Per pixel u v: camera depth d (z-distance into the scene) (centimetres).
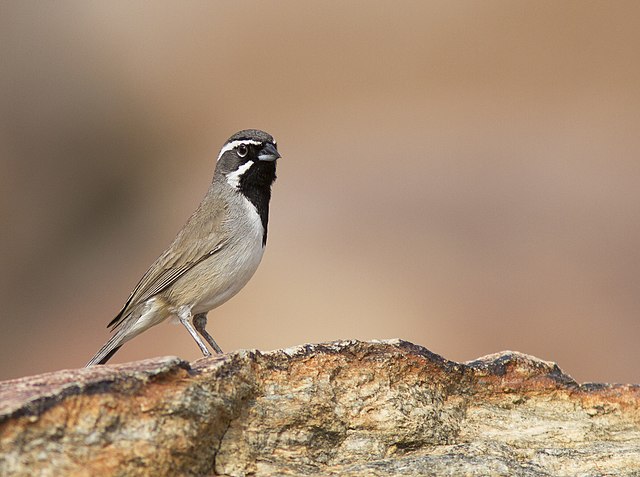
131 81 2491
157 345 1580
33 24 2409
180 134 2455
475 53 2603
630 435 739
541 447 712
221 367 632
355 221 1962
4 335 1842
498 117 2402
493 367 742
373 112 2466
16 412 536
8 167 2178
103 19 2550
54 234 2142
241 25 2664
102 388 571
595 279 1722
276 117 2491
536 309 1639
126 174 2333
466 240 1877
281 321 1633
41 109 2306
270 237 1916
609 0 2594
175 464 582
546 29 2603
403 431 689
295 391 673
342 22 2683
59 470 541
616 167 2134
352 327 1612
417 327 1603
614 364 1512
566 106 2416
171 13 2647
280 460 647
